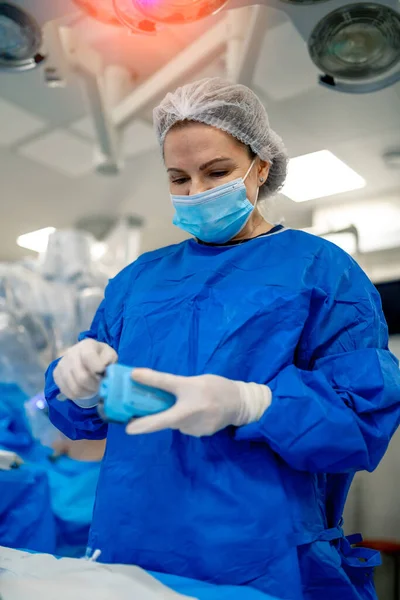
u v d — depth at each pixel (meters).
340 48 1.52
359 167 3.02
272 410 0.87
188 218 1.08
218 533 0.88
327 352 1.01
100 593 0.76
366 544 2.26
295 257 1.04
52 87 2.59
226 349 0.96
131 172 3.30
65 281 2.70
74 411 1.11
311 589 0.91
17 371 2.39
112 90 2.37
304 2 1.43
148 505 0.92
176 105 1.06
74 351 0.99
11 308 2.57
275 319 0.98
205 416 0.83
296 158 2.99
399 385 0.95
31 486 1.89
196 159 1.04
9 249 4.45
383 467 2.42
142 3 1.35
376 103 2.51
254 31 1.82
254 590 0.80
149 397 0.81
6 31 1.50
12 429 2.28
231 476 0.91
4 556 0.93
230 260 1.05
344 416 0.88
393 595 2.21
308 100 2.53
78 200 3.68
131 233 3.65
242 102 1.09
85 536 2.01
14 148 3.15
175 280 1.08
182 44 2.19
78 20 2.02
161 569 0.89
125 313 1.09
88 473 2.17
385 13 1.42
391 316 2.64
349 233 3.34
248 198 1.10
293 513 0.91
